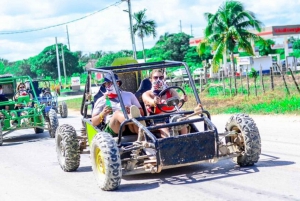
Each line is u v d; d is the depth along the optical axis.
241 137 7.80
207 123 7.52
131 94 8.41
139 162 7.62
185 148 7.18
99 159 7.44
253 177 7.29
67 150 8.94
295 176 7.17
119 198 6.85
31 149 13.14
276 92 23.80
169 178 7.73
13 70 108.94
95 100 8.62
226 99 24.11
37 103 15.77
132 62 9.88
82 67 101.25
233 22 39.00
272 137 11.20
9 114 15.29
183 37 80.81
